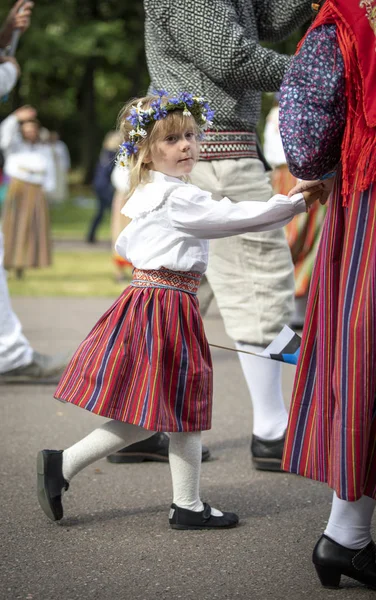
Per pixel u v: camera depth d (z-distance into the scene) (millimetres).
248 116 4695
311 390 3383
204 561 3604
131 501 4305
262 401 4773
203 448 4969
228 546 3762
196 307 3922
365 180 3113
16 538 3836
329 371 3262
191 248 3859
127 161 3988
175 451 3918
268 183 4762
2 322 6516
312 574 3480
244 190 4664
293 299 4820
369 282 3090
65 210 32562
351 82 3146
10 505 4234
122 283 13117
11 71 6273
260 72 4422
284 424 4770
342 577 3463
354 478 3082
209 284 5117
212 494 4422
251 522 4047
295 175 3264
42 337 8672
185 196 3768
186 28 4480
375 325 3082
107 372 3787
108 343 3848
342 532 3285
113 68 40375
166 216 3832
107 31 34562
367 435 3094
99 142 51000
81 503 4273
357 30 3123
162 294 3852
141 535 3877
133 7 36656
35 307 10688
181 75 4586
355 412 3074
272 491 4473
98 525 3994
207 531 3932
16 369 6602
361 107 3143
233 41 4402
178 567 3543
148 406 3727
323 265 3314
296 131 3166
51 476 3928
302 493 4438
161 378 3760
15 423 5711
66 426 5664
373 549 3312
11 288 12422
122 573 3480
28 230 13352
